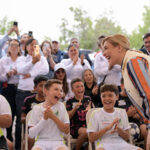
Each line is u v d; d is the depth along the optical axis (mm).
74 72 5129
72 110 3982
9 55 5098
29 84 4652
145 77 2084
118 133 3453
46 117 3225
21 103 4633
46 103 3496
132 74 2129
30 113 3629
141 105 2166
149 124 2102
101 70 4902
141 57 2215
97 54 5055
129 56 2262
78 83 4234
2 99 2830
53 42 6086
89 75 4805
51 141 3291
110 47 2367
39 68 4781
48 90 3471
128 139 3738
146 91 2039
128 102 4367
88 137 3592
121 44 2350
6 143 2729
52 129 3346
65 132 3311
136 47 21125
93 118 3502
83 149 3977
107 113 3537
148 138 2201
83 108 4195
